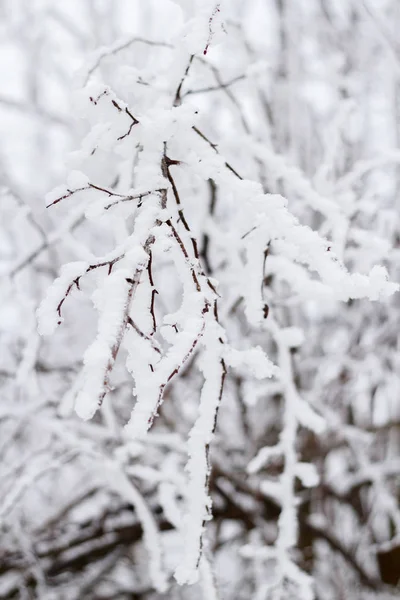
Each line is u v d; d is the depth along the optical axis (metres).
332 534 3.34
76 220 2.06
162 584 1.97
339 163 2.96
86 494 2.98
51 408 2.56
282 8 3.31
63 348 3.29
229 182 1.14
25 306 2.13
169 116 1.15
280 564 1.84
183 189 1.44
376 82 3.68
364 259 2.10
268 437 3.45
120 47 1.61
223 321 2.28
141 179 1.07
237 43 2.37
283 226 1.04
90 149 1.21
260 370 1.13
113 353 0.72
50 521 2.94
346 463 3.75
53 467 2.24
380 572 3.67
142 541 3.33
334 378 3.21
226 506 3.29
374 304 3.47
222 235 2.03
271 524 3.40
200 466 1.13
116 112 1.18
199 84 2.04
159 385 0.78
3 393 2.62
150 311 0.93
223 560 3.93
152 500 3.08
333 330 3.71
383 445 3.85
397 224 2.54
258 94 2.35
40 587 2.70
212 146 1.28
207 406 1.13
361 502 3.72
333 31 3.70
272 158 1.70
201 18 1.19
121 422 3.09
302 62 3.53
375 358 3.29
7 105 2.94
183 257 1.04
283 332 1.88
